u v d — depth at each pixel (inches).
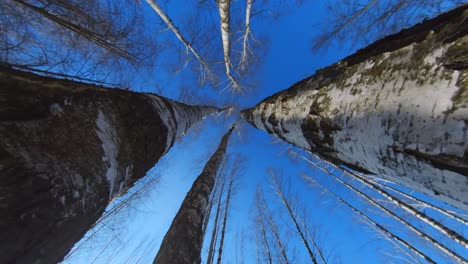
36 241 36.4
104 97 60.1
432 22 55.5
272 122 136.3
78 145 46.1
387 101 46.4
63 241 45.3
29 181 34.4
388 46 59.9
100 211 56.7
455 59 36.7
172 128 104.7
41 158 37.7
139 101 77.2
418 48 45.1
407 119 41.8
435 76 38.5
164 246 114.6
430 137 38.2
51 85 49.9
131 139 66.4
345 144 66.4
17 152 34.9
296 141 112.5
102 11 148.7
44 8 129.1
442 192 45.4
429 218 147.3
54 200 38.4
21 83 44.5
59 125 43.8
